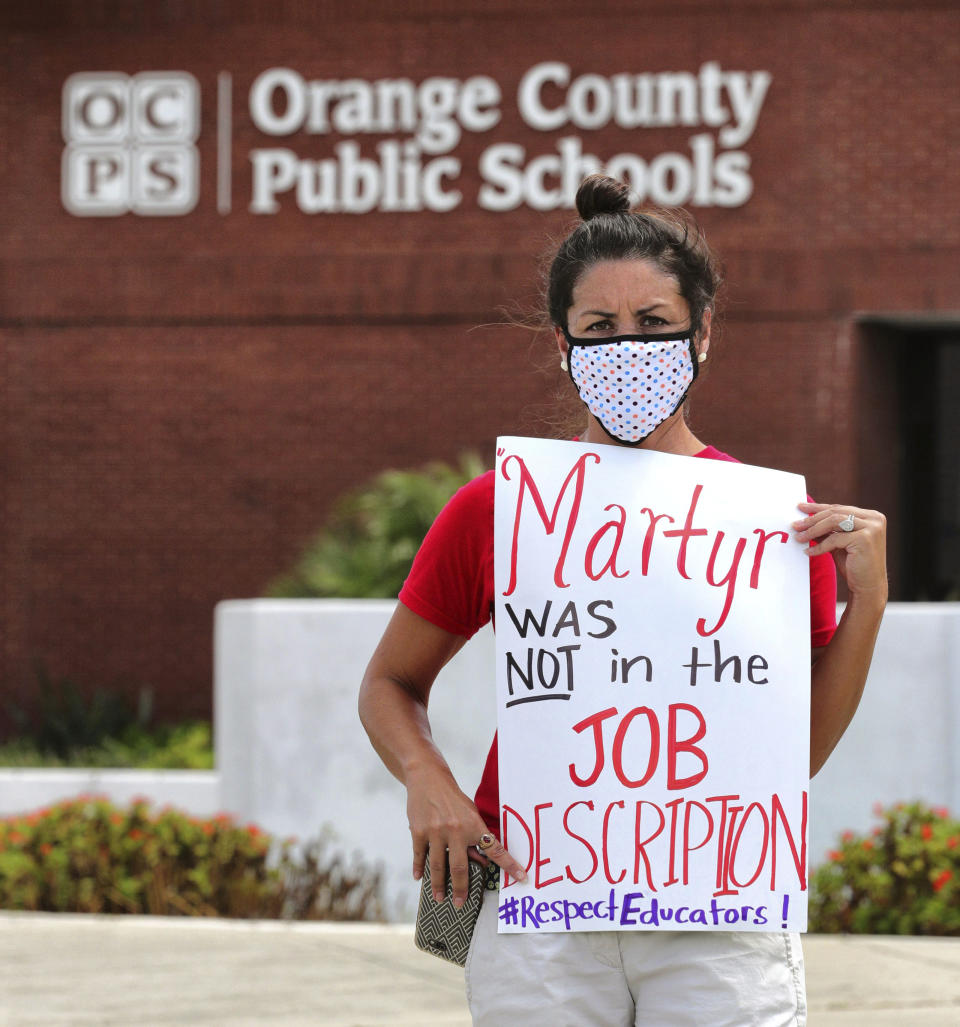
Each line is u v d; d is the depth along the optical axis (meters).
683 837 2.83
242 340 15.12
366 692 3.07
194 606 15.02
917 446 16.23
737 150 14.56
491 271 14.83
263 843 9.37
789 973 2.85
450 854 2.83
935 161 14.36
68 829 9.55
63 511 15.16
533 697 2.88
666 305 2.88
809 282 14.42
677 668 2.87
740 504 2.93
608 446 2.97
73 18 15.24
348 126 15.02
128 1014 6.68
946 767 9.33
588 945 2.82
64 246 15.27
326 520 14.95
